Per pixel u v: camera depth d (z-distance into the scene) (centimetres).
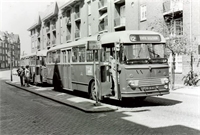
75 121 800
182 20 2147
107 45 1093
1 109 1084
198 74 1931
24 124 779
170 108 987
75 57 1446
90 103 1142
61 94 1588
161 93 1022
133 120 780
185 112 898
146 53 1009
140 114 876
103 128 693
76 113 944
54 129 703
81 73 1368
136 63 984
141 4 2616
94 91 1237
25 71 2325
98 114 906
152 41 1023
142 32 1024
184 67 2055
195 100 1221
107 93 1068
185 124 714
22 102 1309
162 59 1035
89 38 1291
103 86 1082
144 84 984
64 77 1641
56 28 5381
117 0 3009
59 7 4838
